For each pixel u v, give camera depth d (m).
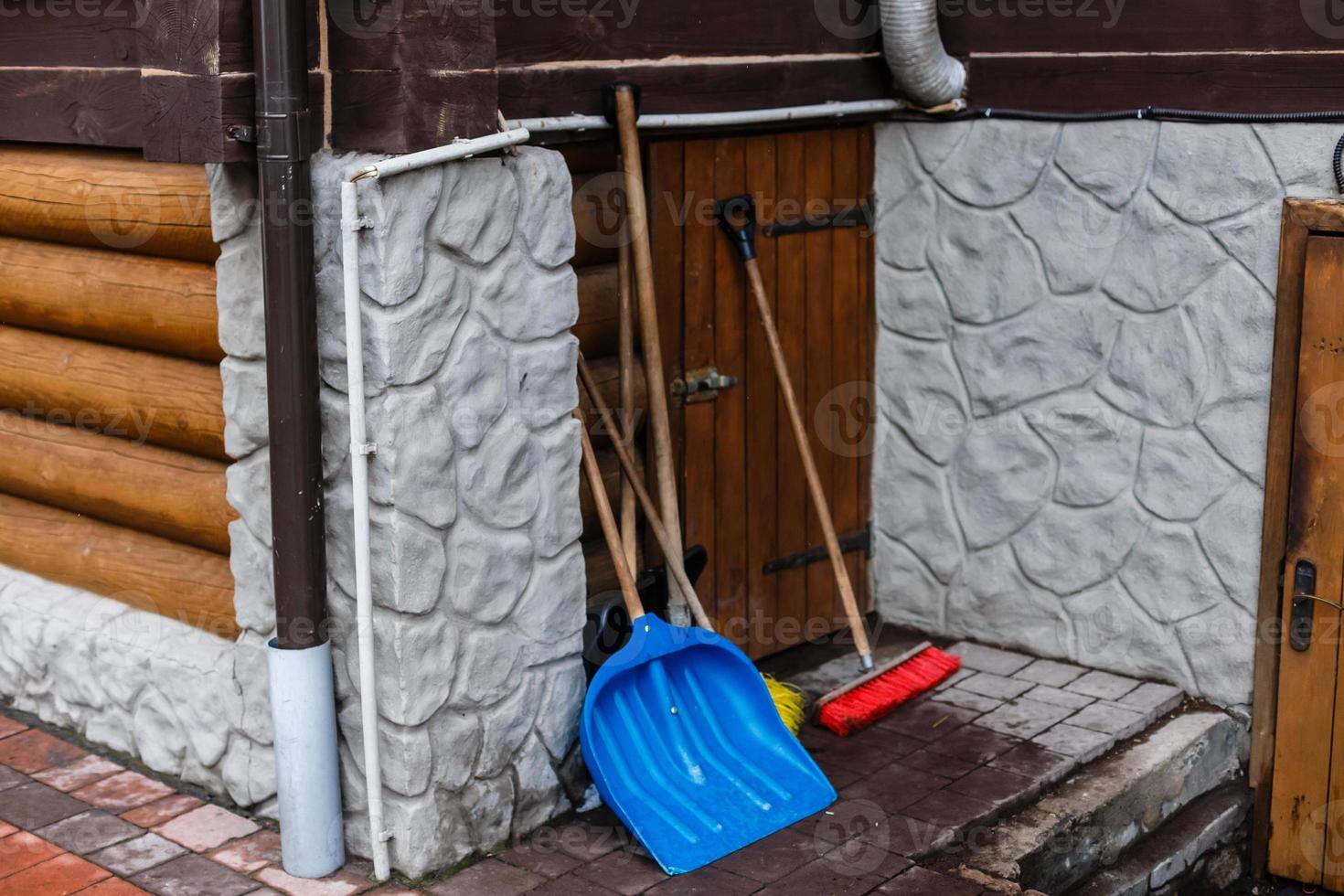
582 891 3.27
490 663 3.39
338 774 3.33
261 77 2.94
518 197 3.27
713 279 4.18
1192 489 4.17
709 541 4.31
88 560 3.90
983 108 4.41
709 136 4.08
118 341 3.73
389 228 2.98
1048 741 4.03
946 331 4.61
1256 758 4.20
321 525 3.20
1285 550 4.01
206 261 3.45
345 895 3.23
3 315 4.02
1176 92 4.01
